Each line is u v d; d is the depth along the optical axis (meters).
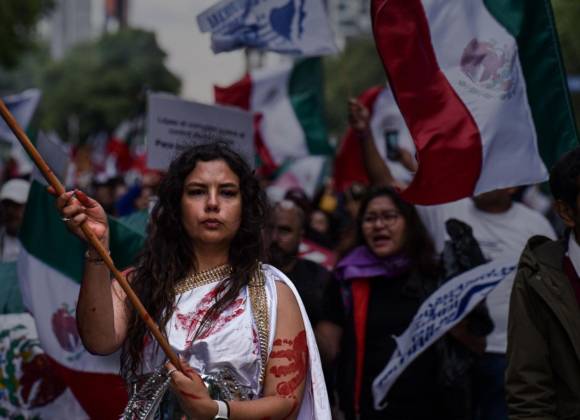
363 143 8.00
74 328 6.24
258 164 10.70
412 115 5.59
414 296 6.26
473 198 6.93
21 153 17.03
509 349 4.53
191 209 4.01
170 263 4.02
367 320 6.26
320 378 3.99
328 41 8.24
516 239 6.95
